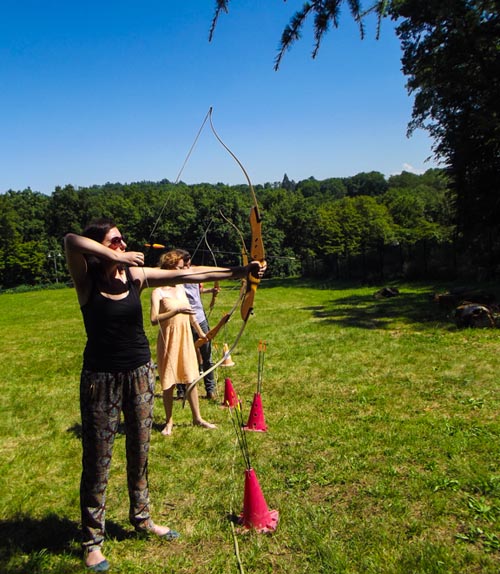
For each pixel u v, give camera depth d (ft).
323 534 9.97
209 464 13.65
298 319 44.55
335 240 196.13
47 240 229.25
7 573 9.17
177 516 11.14
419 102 61.21
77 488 12.81
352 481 12.22
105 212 216.95
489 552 9.23
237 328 40.24
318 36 14.84
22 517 11.35
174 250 16.79
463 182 65.46
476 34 44.52
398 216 219.00
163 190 237.04
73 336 44.06
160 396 21.12
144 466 9.94
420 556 9.07
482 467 12.39
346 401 18.89
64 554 9.80
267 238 163.12
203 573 9.11
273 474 12.84
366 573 8.77
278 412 18.03
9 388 24.48
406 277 84.38
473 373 21.43
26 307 84.02
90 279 9.07
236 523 10.71
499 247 66.54
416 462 13.05
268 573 8.98
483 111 53.57
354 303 56.65
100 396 9.12
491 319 32.09
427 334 31.63
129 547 9.95
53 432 17.19
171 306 16.02
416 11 47.55
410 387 20.10
